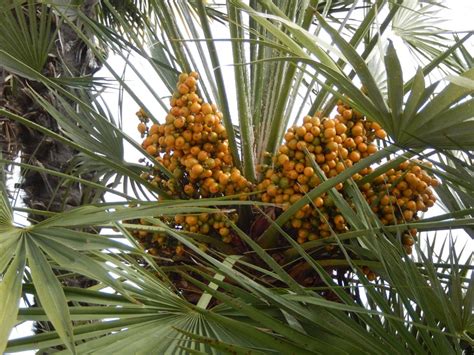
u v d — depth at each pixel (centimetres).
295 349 78
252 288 84
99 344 75
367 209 95
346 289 105
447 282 101
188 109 103
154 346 77
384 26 116
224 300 82
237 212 107
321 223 102
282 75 116
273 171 104
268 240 104
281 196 103
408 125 89
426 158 92
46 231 79
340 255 106
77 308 78
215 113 106
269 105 117
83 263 75
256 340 80
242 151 114
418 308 98
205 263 100
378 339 84
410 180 103
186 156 105
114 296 81
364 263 100
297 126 103
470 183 94
